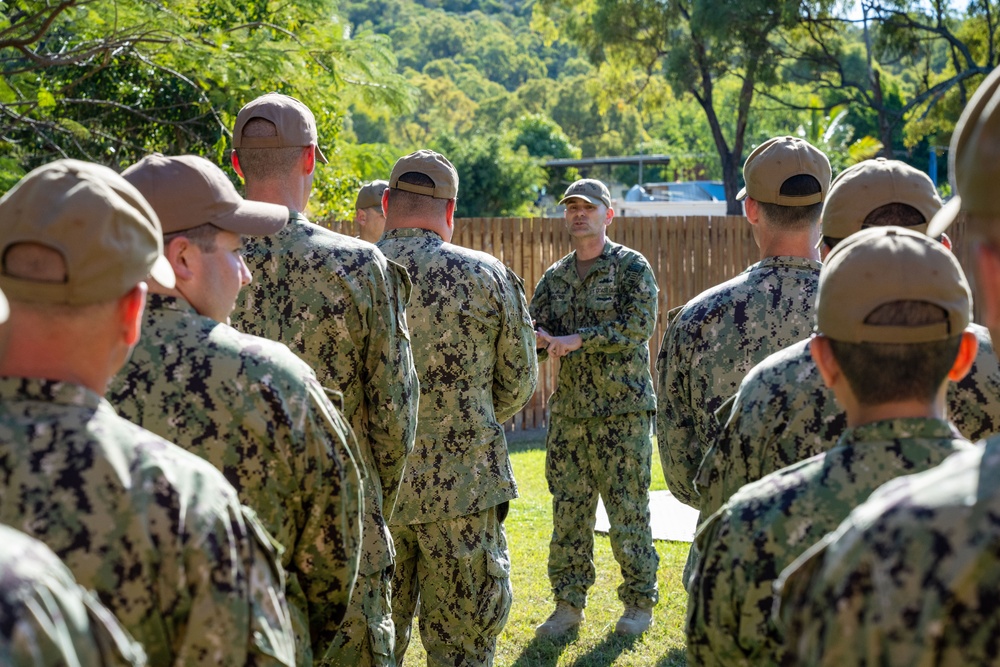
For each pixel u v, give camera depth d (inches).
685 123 2294.5
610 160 2063.2
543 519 255.0
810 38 1286.9
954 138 47.7
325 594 81.7
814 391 78.3
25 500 54.0
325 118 416.8
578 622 186.1
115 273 56.9
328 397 84.0
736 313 104.4
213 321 79.1
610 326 184.7
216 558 56.7
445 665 135.9
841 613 43.3
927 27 1158.3
